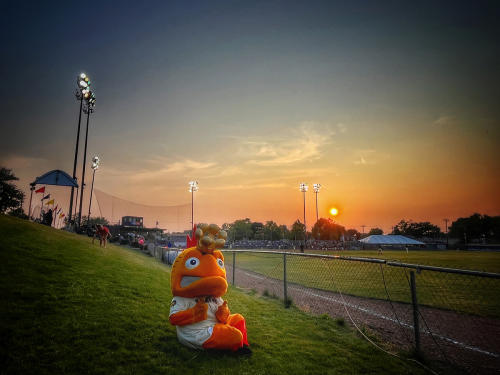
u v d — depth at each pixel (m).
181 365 3.93
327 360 4.56
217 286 4.22
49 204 22.23
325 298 10.10
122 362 3.83
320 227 111.25
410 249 72.75
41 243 9.09
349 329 6.36
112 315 5.09
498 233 103.31
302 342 5.24
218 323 4.36
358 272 18.11
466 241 96.62
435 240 102.94
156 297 6.57
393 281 14.72
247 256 33.59
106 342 4.23
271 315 6.99
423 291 12.05
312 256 7.45
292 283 13.45
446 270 4.46
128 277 7.79
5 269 6.14
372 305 9.21
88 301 5.46
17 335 3.97
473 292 11.84
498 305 9.47
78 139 26.19
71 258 8.28
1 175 35.44
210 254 4.56
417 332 4.95
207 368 3.92
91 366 3.64
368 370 4.32
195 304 4.33
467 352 5.36
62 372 3.46
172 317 4.21
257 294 10.13
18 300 4.93
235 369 3.97
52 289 5.66
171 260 17.58
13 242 8.18
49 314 4.69
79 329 4.43
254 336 5.37
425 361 4.76
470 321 7.54
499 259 33.56
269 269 19.42
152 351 4.20
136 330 4.75
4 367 3.37
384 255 45.28
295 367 4.21
